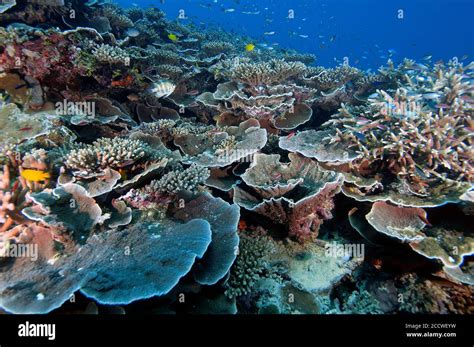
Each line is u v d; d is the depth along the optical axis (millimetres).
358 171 1215
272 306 906
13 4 1749
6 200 854
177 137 1543
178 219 1010
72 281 704
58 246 825
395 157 1150
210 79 2383
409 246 960
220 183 1302
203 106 1949
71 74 1469
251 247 1028
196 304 855
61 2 1919
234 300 886
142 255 798
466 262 903
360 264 1062
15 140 1211
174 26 3342
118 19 2465
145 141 1367
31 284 708
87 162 987
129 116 1702
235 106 1687
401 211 1042
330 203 1101
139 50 2172
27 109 1402
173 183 995
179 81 2100
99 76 1537
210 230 891
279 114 1692
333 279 1025
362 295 978
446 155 1072
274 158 1297
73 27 2045
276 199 1031
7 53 1365
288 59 3258
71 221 869
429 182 1099
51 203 873
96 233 876
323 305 965
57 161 1105
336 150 1251
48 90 1478
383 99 1357
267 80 1689
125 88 1675
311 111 1766
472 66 1480
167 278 706
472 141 1150
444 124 1165
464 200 966
